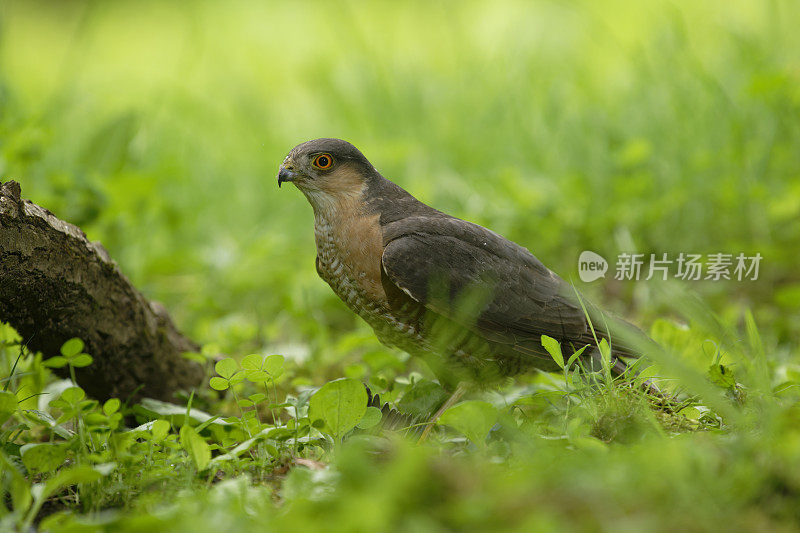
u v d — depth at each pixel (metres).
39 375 6.48
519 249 7.27
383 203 7.21
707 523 3.72
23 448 5.04
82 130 14.19
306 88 17.19
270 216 13.39
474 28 19.08
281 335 10.29
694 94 13.01
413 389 6.87
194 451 4.93
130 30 24.05
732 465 4.17
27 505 4.34
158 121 15.97
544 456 4.54
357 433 5.87
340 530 3.56
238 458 5.44
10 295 5.97
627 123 13.30
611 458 4.33
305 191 7.27
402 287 6.71
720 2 16.58
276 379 6.00
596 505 3.78
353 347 8.57
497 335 6.90
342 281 7.23
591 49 16.78
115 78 20.09
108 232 10.67
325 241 7.27
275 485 5.11
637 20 17.22
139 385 7.29
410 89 15.31
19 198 5.88
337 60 17.53
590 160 12.78
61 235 6.19
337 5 21.33
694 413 5.73
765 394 5.25
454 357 7.04
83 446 5.15
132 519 3.90
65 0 25.50
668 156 12.41
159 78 20.02
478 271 6.88
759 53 13.39
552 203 11.74
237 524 3.86
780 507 3.93
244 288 11.26
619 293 10.63
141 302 7.10
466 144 13.98
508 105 14.40
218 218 13.55
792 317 9.38
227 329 9.79
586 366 6.79
